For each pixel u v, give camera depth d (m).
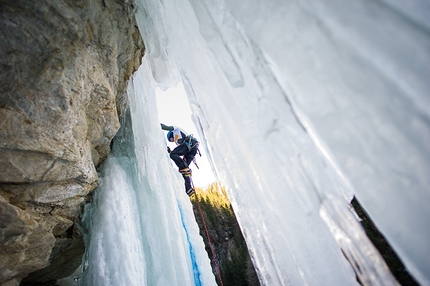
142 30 2.77
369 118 0.71
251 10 1.06
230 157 1.67
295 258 1.30
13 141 1.48
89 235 2.63
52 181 1.84
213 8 1.38
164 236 3.17
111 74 2.45
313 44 0.83
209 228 16.95
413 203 0.64
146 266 2.81
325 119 0.80
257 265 1.50
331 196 1.02
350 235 0.96
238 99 1.52
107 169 3.11
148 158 3.29
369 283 0.89
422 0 0.68
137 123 3.37
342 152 0.76
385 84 0.69
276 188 1.36
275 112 1.09
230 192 1.67
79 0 1.67
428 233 0.62
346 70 0.75
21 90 1.44
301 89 0.87
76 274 3.38
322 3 0.81
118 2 2.26
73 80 1.74
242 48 1.21
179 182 4.80
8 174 1.55
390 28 0.70
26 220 1.62
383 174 0.69
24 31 1.37
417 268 0.69
